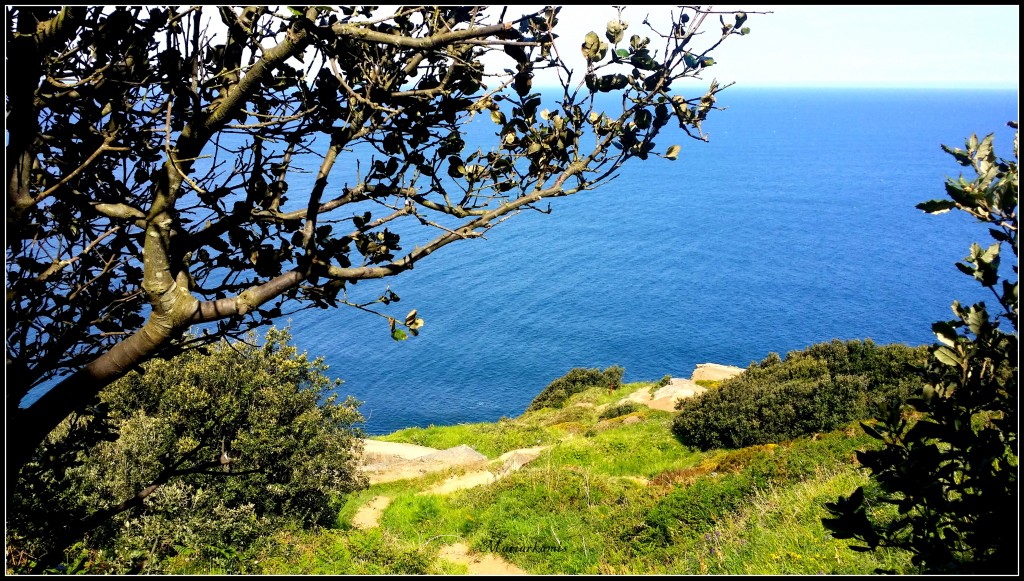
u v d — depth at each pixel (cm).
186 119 294
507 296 10325
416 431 3344
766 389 2117
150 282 260
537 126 294
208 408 1166
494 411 6356
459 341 8231
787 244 13862
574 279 11412
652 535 1141
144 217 279
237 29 268
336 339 8019
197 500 967
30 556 369
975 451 244
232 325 306
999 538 246
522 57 260
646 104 271
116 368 267
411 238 8469
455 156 298
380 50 282
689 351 8181
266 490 1394
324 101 292
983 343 245
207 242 290
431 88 298
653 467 1953
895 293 10288
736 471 1327
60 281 334
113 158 315
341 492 1711
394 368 7269
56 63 263
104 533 697
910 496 261
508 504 1550
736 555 770
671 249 13650
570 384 4259
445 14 263
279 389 1517
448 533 1484
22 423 258
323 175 275
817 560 621
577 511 1440
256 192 295
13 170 261
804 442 1334
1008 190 223
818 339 8525
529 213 17812
